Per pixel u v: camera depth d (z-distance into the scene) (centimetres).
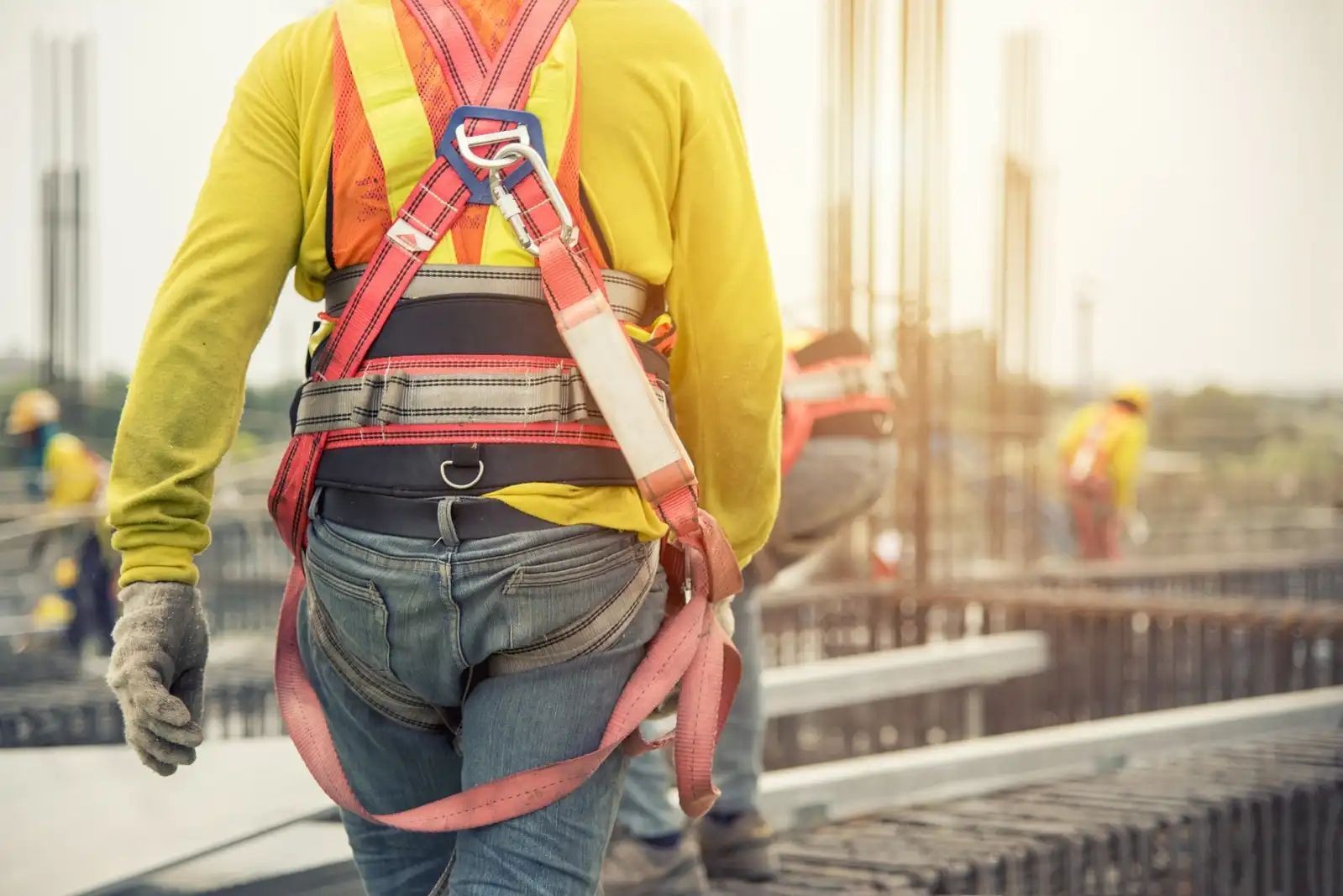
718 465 188
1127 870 436
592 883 169
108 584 1044
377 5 170
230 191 169
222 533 1166
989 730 774
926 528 774
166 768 163
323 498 169
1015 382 1157
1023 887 414
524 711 164
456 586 158
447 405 160
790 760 723
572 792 167
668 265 176
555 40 166
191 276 166
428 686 167
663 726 241
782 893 373
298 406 170
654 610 176
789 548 387
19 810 360
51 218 1630
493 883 164
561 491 161
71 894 294
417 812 165
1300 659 771
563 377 162
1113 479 1455
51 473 1093
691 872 359
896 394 409
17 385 1673
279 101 172
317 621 174
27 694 731
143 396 163
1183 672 795
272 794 376
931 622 836
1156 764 536
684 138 175
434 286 162
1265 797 479
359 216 166
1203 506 2184
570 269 160
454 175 162
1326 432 3256
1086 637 759
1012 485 1461
